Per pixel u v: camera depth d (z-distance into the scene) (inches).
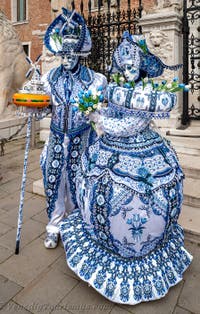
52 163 117.0
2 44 292.7
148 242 93.4
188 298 98.0
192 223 132.8
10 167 223.8
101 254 97.4
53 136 117.3
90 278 94.7
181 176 97.8
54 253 121.4
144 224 89.9
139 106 87.6
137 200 88.7
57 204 122.3
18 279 106.5
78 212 114.8
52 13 269.0
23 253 121.2
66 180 119.6
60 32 110.3
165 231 94.2
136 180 89.5
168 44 208.1
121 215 89.4
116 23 236.5
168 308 94.0
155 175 91.0
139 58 92.4
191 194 147.6
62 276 108.3
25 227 140.8
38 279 106.6
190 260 106.1
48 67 267.3
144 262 95.5
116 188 89.4
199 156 182.7
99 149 98.6
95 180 93.5
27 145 116.7
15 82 306.0
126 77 94.5
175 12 200.5
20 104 109.0
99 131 101.4
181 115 224.2
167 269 97.7
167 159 95.5
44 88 115.0
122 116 93.7
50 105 117.4
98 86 114.8
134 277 93.0
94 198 92.8
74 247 102.2
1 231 137.3
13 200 169.3
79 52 109.7
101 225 92.7
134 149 92.6
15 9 740.0
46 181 120.1
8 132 293.7
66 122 113.9
